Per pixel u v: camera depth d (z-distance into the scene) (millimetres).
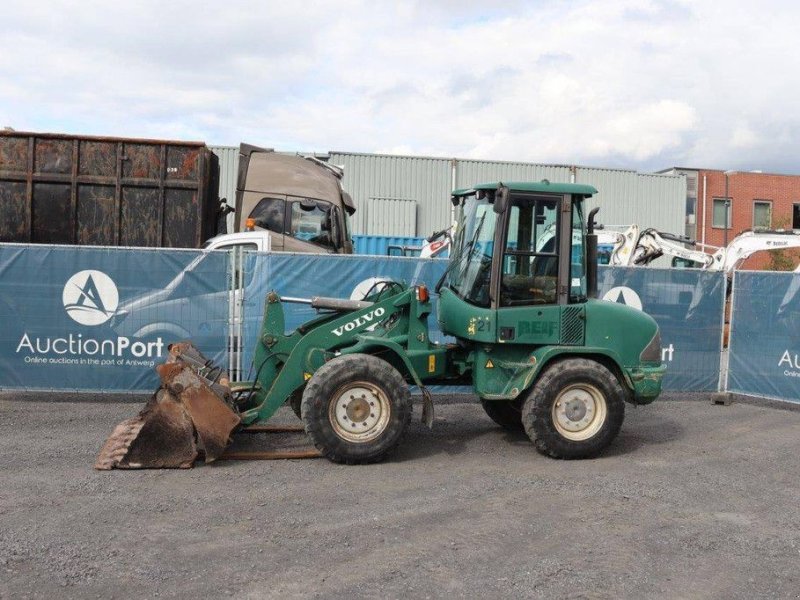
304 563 4852
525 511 5973
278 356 7789
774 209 39531
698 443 8547
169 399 7152
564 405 7609
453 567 4836
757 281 10734
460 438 8508
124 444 7137
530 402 7570
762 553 5211
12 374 9812
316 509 5926
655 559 5059
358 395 7219
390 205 31047
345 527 5523
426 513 5875
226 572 4688
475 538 5355
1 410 9430
